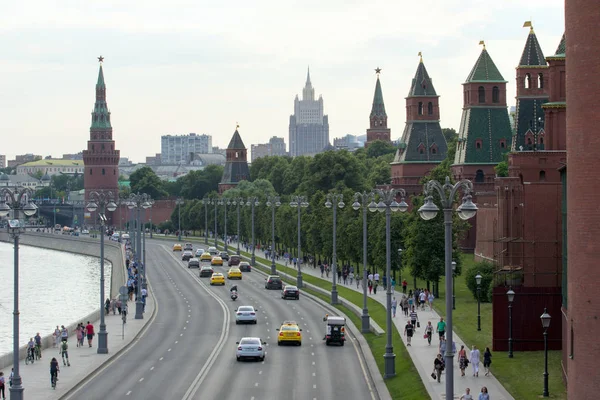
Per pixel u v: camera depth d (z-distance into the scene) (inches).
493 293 3922.2
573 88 2496.3
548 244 4025.6
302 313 5713.6
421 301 5428.2
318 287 7062.0
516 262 4195.4
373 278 6668.3
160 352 4293.8
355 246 7288.4
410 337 4089.6
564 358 3282.5
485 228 7721.5
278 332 4781.0
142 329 5137.8
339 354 4170.8
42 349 4448.8
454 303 5492.1
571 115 2518.5
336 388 3368.6
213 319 5516.7
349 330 5004.9
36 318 7519.7
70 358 4168.3
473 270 5531.5
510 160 5012.3
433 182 2416.3
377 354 4062.5
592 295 2454.5
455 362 3698.3
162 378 3602.4
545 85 6934.1
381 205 3614.7
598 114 2429.9
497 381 3284.9
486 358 3400.6
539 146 6683.1
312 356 4116.6
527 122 6904.5
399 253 6756.9
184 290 7342.5
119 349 4370.1
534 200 4045.3
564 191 3376.0
